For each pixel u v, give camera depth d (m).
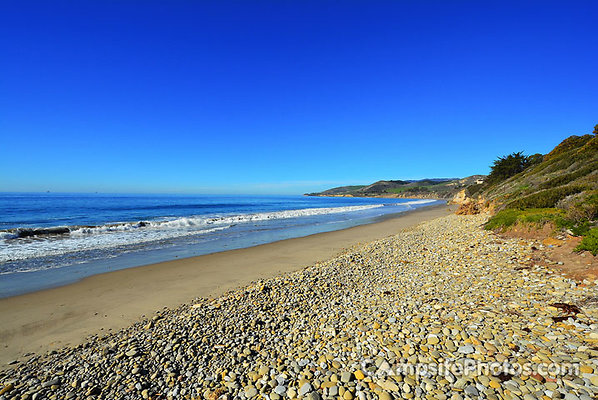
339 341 5.15
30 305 7.73
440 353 4.32
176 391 4.07
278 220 32.12
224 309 7.04
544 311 5.13
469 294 6.63
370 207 61.38
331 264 11.21
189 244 16.97
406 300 6.87
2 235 17.78
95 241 17.62
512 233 11.64
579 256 7.22
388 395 3.55
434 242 14.27
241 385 4.16
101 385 4.25
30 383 4.31
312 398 3.63
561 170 23.16
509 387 3.42
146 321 6.75
